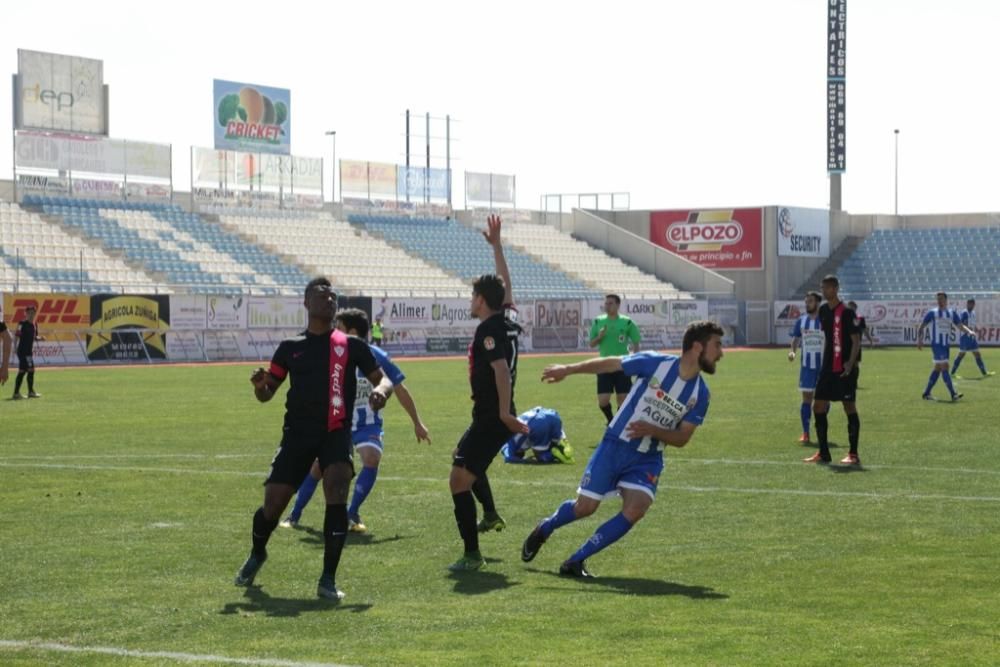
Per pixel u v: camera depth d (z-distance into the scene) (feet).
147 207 221.87
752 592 32.94
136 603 31.78
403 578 35.09
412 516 46.11
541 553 38.83
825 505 48.26
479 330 37.37
